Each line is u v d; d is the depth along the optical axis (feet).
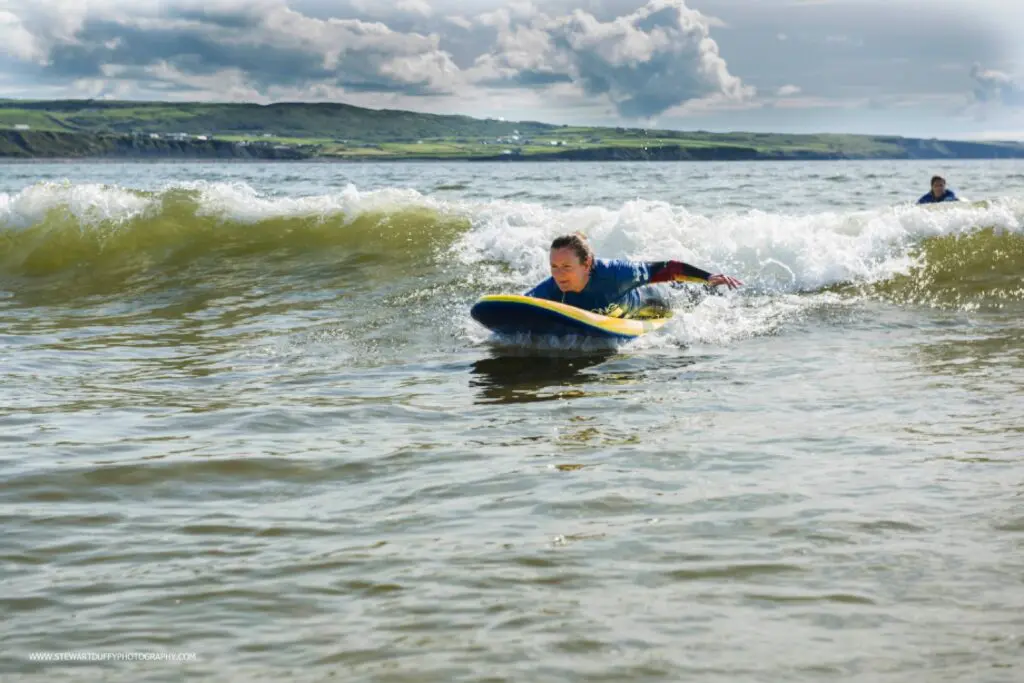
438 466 15.40
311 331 28.91
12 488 14.37
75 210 41.78
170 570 11.24
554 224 39.50
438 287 34.09
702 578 10.68
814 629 9.41
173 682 8.68
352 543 12.02
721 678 8.55
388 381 22.53
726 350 25.30
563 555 11.44
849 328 27.71
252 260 38.42
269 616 9.98
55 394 21.25
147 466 15.47
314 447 16.65
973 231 36.01
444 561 11.34
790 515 12.62
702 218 37.91
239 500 13.84
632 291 29.09
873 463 14.96
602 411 19.08
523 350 26.03
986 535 11.73
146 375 23.40
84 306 33.71
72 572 11.22
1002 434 16.49
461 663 8.89
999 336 26.03
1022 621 9.45
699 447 16.15
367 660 9.00
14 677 8.79
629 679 8.56
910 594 10.14
